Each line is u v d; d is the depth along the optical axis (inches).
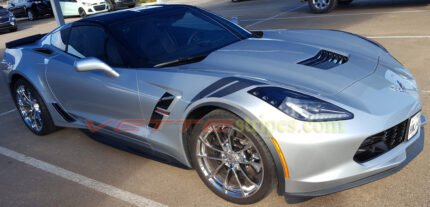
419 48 231.8
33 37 186.5
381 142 94.2
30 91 167.5
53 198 123.6
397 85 103.6
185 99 105.6
